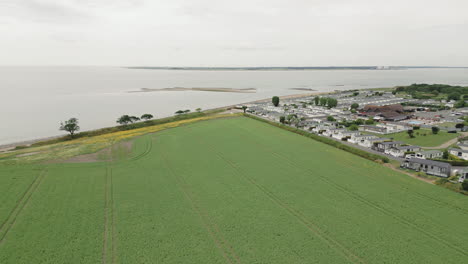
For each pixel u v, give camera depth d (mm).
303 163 69250
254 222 42562
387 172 63000
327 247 36469
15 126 125500
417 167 63188
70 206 46969
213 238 38531
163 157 73938
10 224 41281
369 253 35219
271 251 35688
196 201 49375
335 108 170875
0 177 58781
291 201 49438
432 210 45781
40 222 41969
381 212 45344
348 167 66312
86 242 37438
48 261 33719
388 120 129625
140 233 39594
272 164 68625
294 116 134125
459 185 54156
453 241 37594
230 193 52688
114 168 65562
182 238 38469
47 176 59844
